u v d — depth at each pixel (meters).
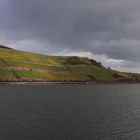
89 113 65.06
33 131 44.38
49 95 120.62
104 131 45.09
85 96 120.94
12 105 78.94
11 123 50.59
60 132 43.97
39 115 60.56
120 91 170.62
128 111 70.06
